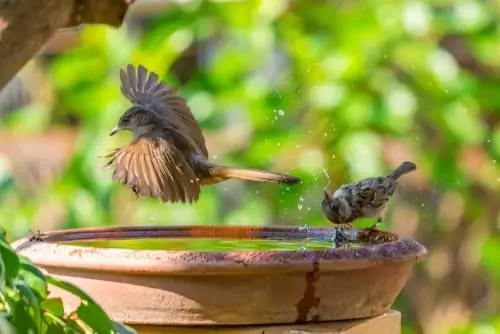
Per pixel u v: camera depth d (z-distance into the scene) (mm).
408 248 5109
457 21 10586
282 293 4746
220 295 4691
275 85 10898
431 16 10500
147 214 11508
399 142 11297
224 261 4609
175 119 6270
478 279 12406
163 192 5293
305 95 10852
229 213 11484
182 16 10891
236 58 10898
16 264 3682
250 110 10906
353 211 7055
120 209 11547
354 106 10547
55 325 3910
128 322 4777
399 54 10547
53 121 12164
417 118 11023
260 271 4629
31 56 4934
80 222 10938
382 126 10594
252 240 6207
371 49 10570
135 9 13898
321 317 4887
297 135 10828
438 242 12445
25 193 12500
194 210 11484
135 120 6062
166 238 6180
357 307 4977
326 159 10820
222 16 10828
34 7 4852
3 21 4793
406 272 5211
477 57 10742
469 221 12336
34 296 3736
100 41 11203
